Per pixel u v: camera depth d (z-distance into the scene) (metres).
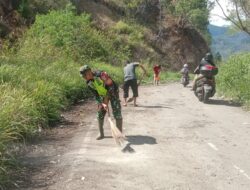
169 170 6.76
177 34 56.44
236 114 12.34
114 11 49.44
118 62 34.75
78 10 42.25
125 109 13.52
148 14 54.59
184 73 26.36
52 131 9.88
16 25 27.45
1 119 7.81
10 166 6.93
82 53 27.92
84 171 6.67
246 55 17.69
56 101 11.51
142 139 8.91
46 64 16.48
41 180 6.35
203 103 15.08
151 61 47.47
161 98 17.25
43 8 33.16
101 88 8.47
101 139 8.92
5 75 11.52
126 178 6.38
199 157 7.52
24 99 9.80
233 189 5.95
